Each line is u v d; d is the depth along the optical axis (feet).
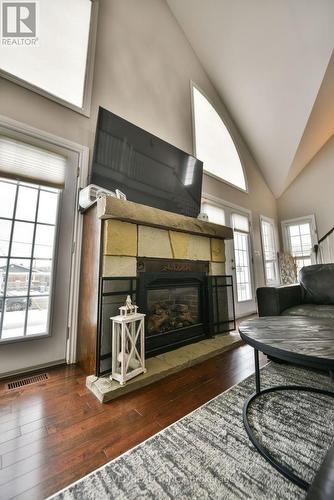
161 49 10.63
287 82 11.72
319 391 4.37
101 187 6.41
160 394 4.53
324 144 16.66
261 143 15.40
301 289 7.77
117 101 8.32
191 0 11.11
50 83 7.07
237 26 10.98
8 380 5.12
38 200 6.19
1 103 5.70
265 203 17.07
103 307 5.38
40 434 3.39
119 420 3.71
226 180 13.38
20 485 2.56
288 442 3.14
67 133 6.78
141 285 6.21
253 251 14.70
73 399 4.35
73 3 7.72
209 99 13.38
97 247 5.69
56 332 6.00
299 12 9.35
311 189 17.10
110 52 8.39
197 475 2.64
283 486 2.49
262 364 5.95
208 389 4.70
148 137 8.05
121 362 4.80
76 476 2.67
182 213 9.18
